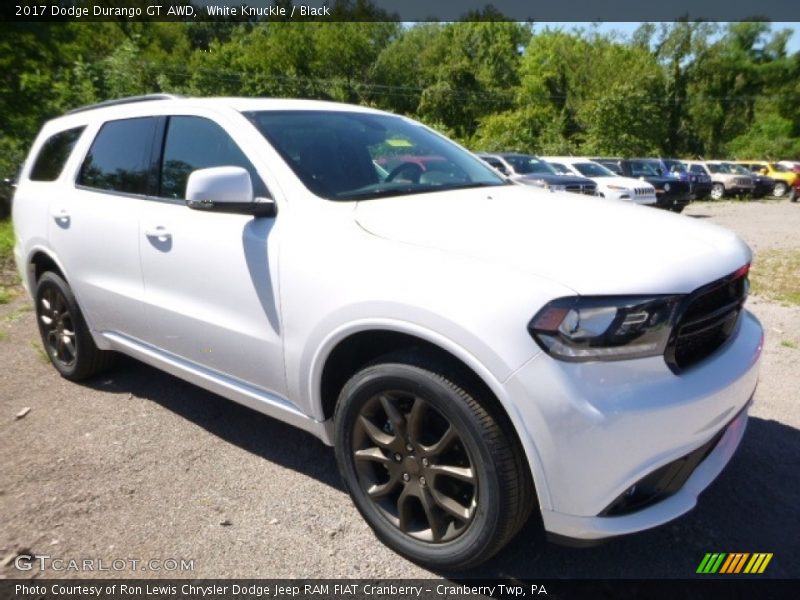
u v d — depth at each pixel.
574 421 1.94
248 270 2.74
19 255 4.46
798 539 2.59
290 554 2.52
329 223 2.56
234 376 2.99
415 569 2.43
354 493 2.57
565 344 1.95
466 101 55.00
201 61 48.06
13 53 15.17
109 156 3.74
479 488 2.17
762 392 4.00
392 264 2.29
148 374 4.37
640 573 2.40
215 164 3.05
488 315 2.03
